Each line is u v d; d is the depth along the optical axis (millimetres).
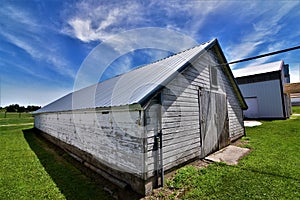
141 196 3186
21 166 5160
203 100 5465
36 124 14297
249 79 17141
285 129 9266
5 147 8000
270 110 15836
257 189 3178
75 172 4613
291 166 4133
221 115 6492
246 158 4887
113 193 3369
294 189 3111
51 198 3291
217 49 6438
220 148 6121
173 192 3236
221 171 4051
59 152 6941
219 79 6664
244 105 8398
